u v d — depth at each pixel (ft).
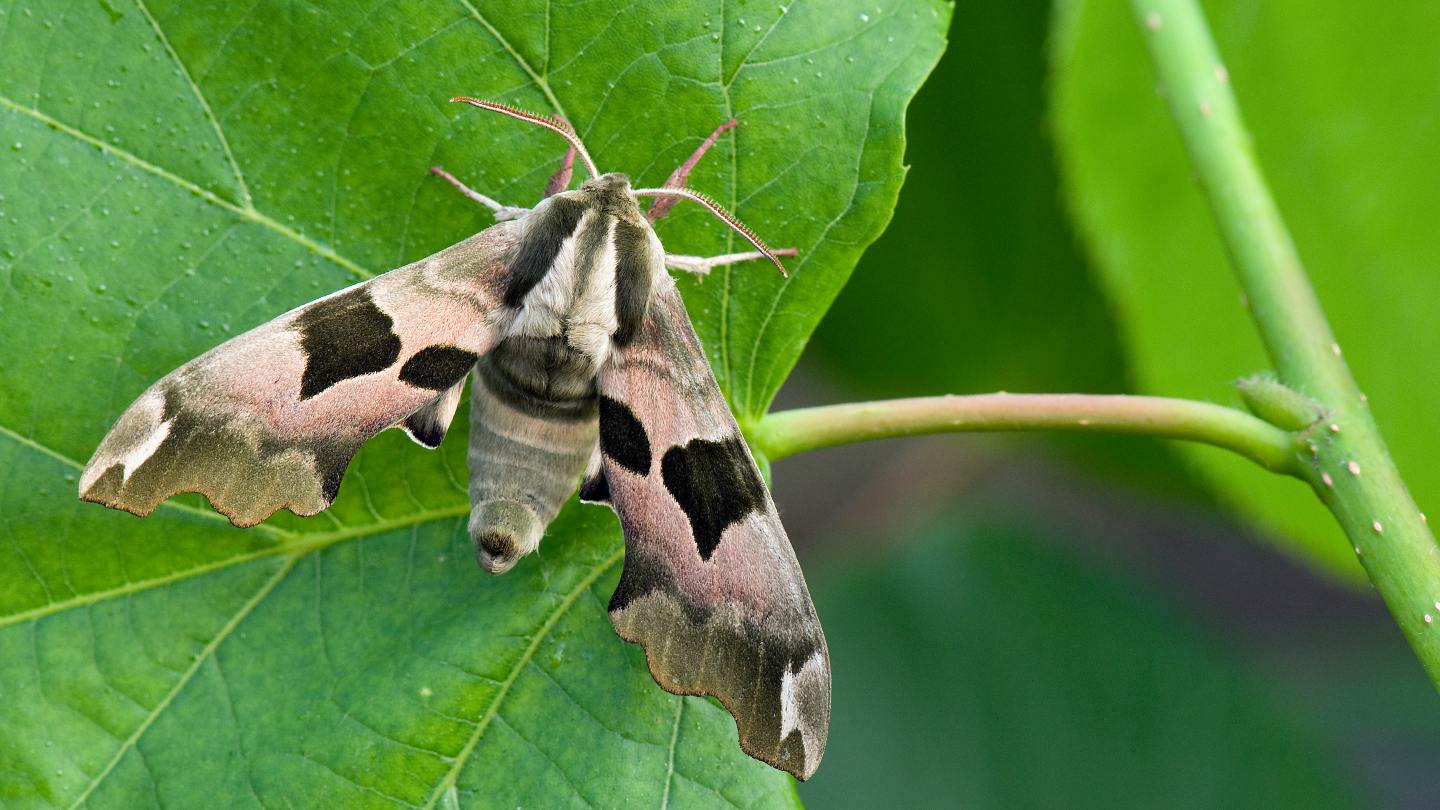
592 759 1.00
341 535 1.01
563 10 1.01
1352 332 1.17
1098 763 1.22
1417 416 1.17
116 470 0.97
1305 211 1.15
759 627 0.99
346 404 0.99
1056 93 1.10
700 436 1.00
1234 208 1.03
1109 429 1.01
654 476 1.00
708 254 1.02
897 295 1.21
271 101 1.01
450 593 1.01
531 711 1.01
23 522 1.00
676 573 0.99
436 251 1.02
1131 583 1.24
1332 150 1.15
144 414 0.97
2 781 1.00
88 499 0.97
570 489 1.00
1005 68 1.17
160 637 1.01
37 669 1.00
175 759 1.00
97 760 1.00
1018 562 1.24
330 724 1.00
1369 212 1.15
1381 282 1.16
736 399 1.02
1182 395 1.15
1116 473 1.23
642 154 1.02
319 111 1.01
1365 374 1.17
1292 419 1.01
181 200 1.01
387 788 1.00
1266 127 1.14
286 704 1.01
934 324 1.21
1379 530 1.00
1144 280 1.13
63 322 1.00
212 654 1.01
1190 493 1.22
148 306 1.00
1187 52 1.04
